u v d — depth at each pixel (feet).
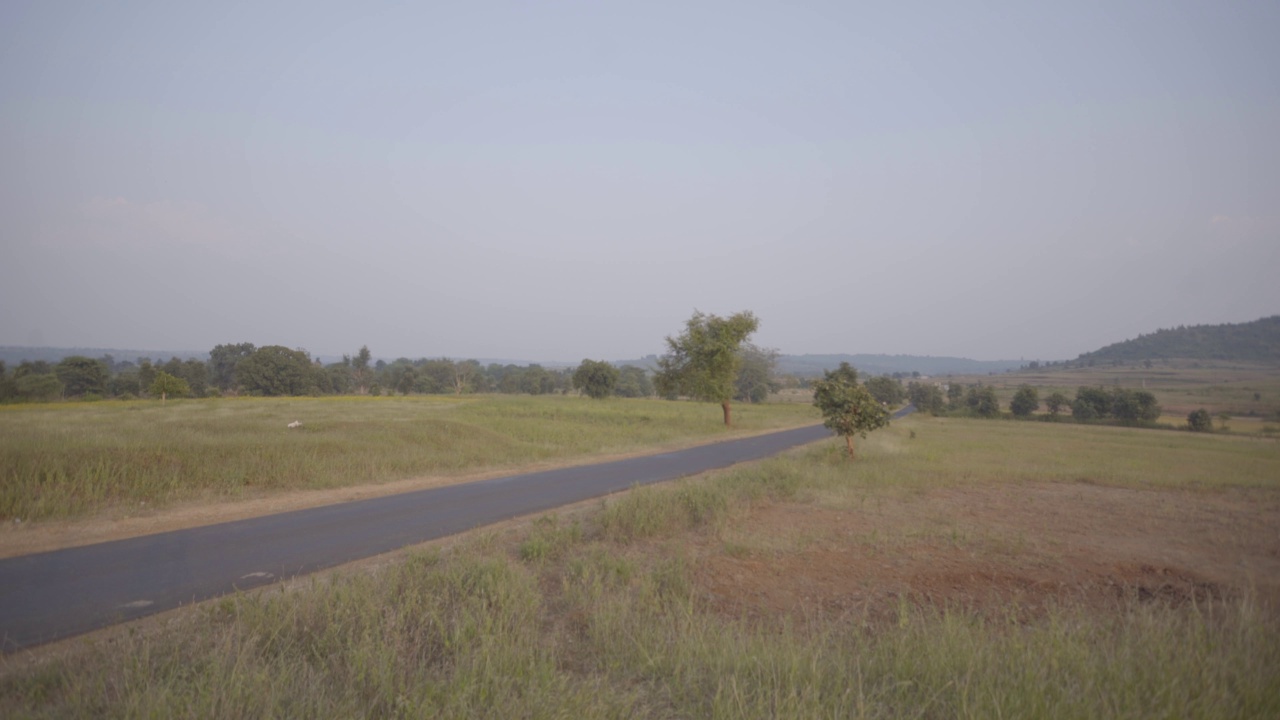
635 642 17.38
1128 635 17.26
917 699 14.79
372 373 370.94
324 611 18.92
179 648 16.66
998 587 25.09
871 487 50.98
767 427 135.13
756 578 25.66
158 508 38.63
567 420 121.08
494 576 22.72
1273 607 22.67
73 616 20.49
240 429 73.77
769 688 14.60
